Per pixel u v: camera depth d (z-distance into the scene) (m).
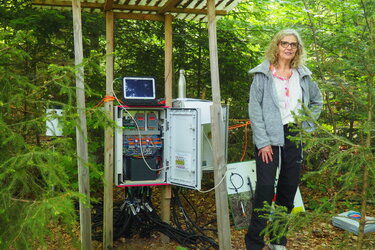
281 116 3.06
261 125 3.02
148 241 3.68
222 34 5.54
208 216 4.44
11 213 2.01
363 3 4.24
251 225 3.12
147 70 5.66
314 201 4.54
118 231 3.78
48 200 1.88
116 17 3.63
